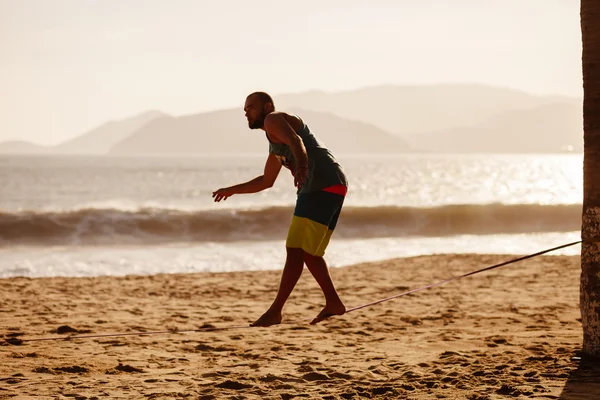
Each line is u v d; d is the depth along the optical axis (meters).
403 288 12.36
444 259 16.52
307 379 5.54
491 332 7.86
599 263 5.50
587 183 5.49
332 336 7.88
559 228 26.86
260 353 6.81
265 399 4.84
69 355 6.66
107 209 25.44
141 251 20.12
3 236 22.50
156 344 7.37
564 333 7.52
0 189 59.31
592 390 4.61
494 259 16.50
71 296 11.44
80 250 20.41
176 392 5.10
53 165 142.25
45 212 24.22
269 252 19.89
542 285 12.45
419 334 7.90
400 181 79.75
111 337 7.79
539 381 4.95
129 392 5.11
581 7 5.50
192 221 24.61
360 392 4.91
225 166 141.38
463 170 120.00
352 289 12.27
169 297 11.45
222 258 18.56
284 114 4.39
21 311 9.77
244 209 25.72
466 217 27.06
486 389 4.76
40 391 5.13
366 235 24.81
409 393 4.81
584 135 5.50
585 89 5.46
